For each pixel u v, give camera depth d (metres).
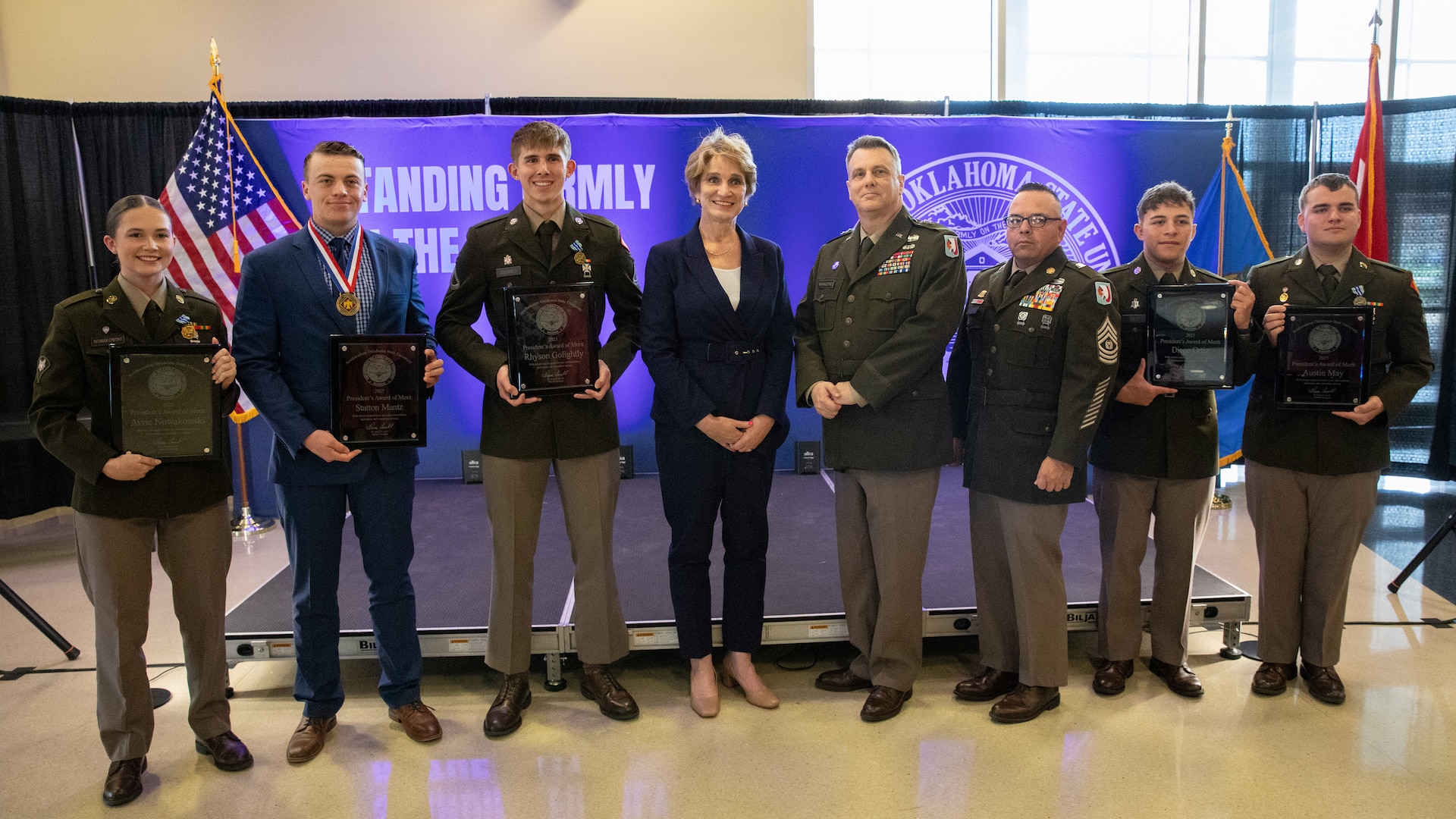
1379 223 4.68
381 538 2.39
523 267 2.44
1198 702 2.66
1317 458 2.55
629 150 4.77
